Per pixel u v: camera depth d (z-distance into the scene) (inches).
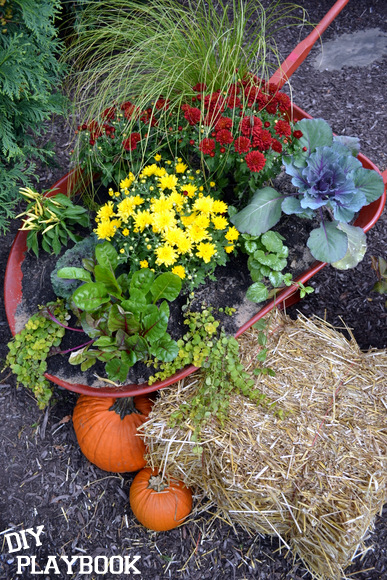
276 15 149.5
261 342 87.5
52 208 90.6
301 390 87.5
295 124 90.4
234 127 86.0
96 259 87.5
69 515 96.7
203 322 84.2
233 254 92.4
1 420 103.7
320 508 79.3
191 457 85.5
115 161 92.7
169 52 95.0
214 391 84.0
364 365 91.4
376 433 84.0
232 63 93.4
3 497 97.8
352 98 135.4
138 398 92.9
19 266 94.5
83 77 106.5
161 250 80.0
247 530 91.3
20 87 93.2
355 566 90.9
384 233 117.0
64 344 89.1
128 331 82.0
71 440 102.3
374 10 151.3
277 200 88.4
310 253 92.0
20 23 94.4
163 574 92.1
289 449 82.0
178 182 88.4
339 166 86.8
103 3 107.2
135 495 89.4
